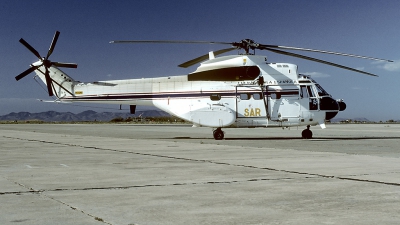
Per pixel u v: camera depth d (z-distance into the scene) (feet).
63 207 22.95
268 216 21.06
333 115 87.86
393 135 112.98
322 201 24.62
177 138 96.48
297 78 87.10
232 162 44.75
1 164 43.45
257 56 85.66
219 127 87.15
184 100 88.58
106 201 24.63
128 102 95.25
